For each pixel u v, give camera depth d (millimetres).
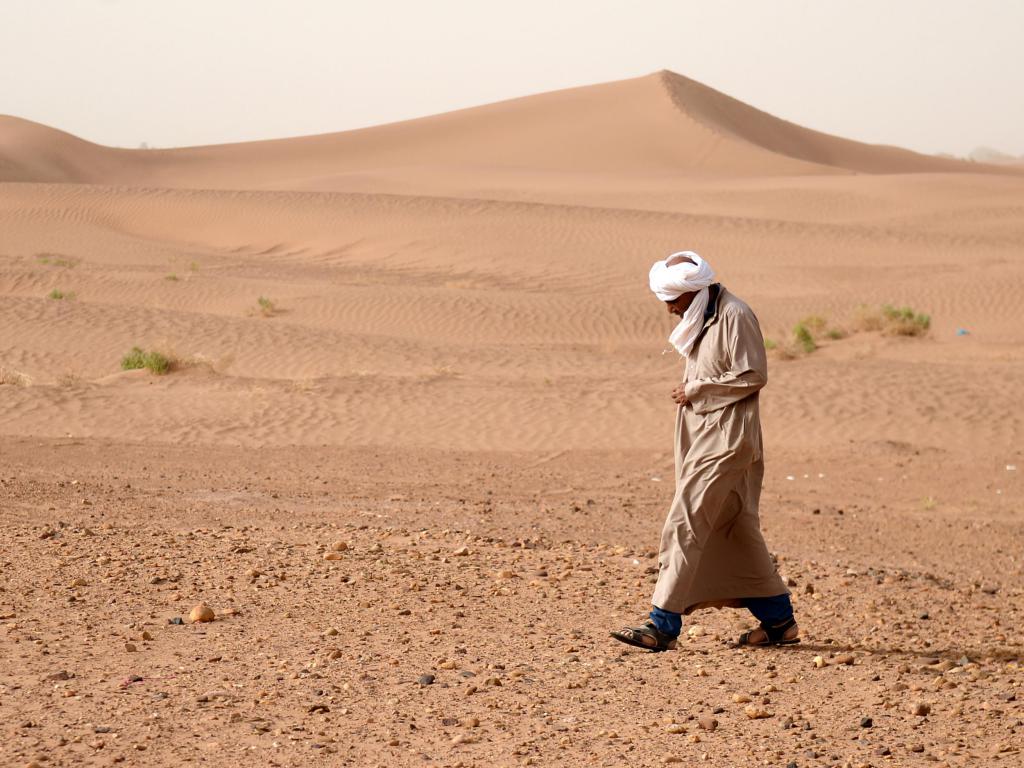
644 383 24078
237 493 13703
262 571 9070
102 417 20047
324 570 9203
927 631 8203
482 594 8617
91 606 7781
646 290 46594
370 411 20984
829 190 84312
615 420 20594
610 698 5992
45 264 49625
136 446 17641
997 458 18156
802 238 57438
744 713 5719
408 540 10875
